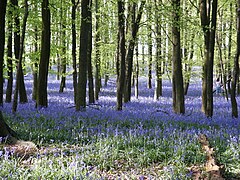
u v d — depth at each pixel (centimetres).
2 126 788
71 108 1591
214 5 1355
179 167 662
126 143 830
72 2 1722
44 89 1493
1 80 1382
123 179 593
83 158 684
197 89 4262
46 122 1078
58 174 550
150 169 668
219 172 603
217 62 3161
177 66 1550
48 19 1482
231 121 1278
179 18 1474
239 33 1395
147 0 1593
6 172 544
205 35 1519
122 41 1576
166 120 1273
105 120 1184
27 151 709
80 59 1430
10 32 1730
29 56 1878
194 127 1127
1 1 1124
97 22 2372
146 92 3634
